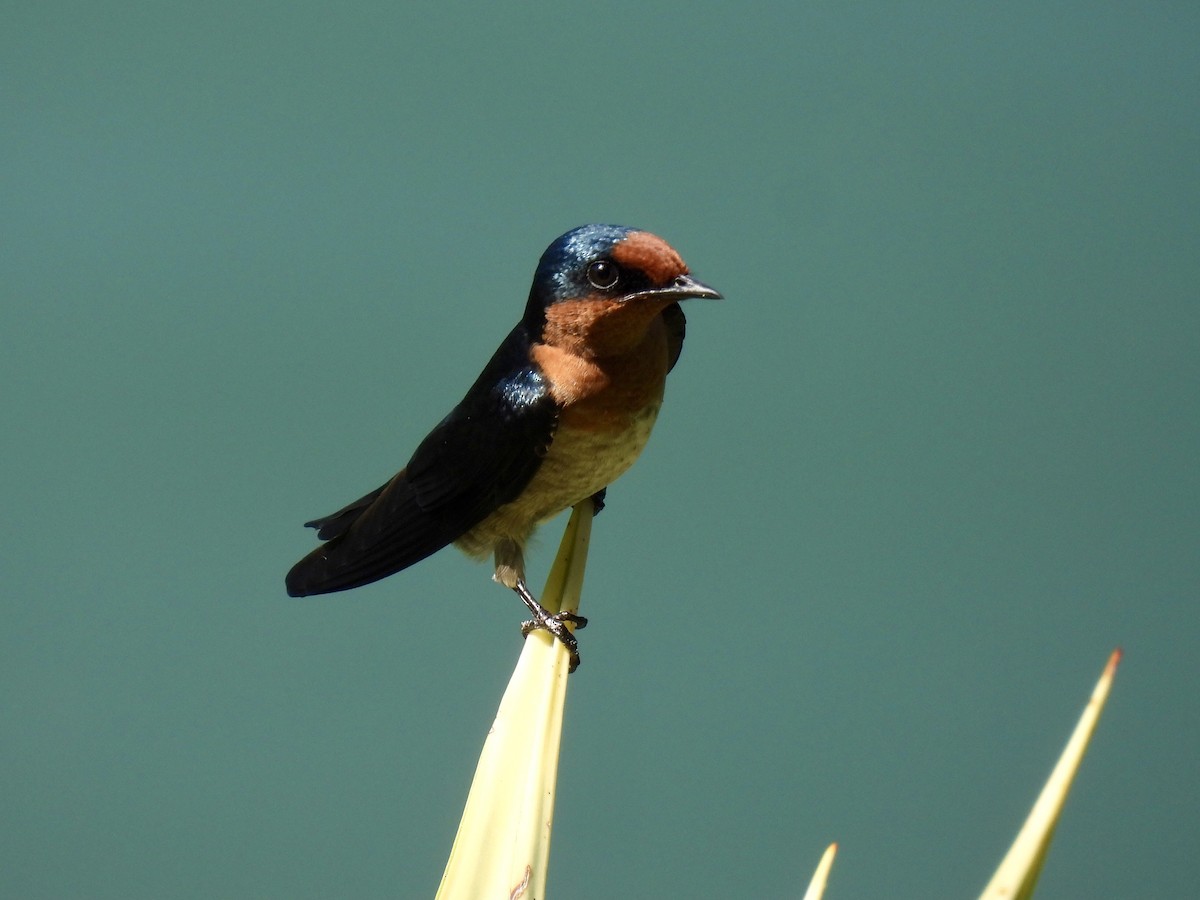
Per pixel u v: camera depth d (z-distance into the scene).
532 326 4.41
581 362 4.40
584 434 4.41
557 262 4.40
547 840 4.32
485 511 4.42
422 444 4.43
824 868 4.29
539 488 4.41
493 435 4.41
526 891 4.31
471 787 4.32
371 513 4.43
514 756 4.32
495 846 4.32
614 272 4.39
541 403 4.40
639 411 4.41
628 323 4.39
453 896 4.32
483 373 4.42
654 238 4.39
